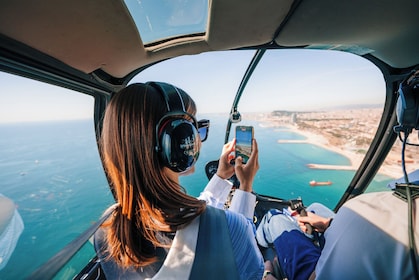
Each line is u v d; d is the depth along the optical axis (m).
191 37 0.73
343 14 0.57
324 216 0.83
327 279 0.36
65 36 0.46
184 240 0.24
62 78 0.57
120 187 0.27
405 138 0.39
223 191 0.53
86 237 0.22
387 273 0.28
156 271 0.25
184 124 0.28
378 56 0.82
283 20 0.62
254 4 0.54
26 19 0.37
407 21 0.57
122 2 0.44
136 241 0.26
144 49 0.70
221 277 0.22
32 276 0.16
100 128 0.86
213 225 0.25
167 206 0.26
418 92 0.38
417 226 0.28
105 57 0.63
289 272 0.56
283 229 0.69
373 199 0.35
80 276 0.73
